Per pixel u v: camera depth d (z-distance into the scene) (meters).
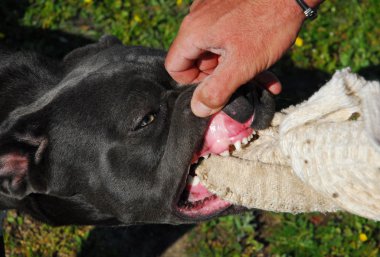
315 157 0.78
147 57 0.92
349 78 0.80
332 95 0.79
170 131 0.89
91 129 0.90
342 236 1.18
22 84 0.97
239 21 0.79
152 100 0.89
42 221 1.00
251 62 0.79
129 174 0.91
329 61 1.39
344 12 1.48
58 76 0.99
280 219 1.22
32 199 0.96
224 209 0.91
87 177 0.92
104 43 1.02
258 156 0.86
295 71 1.38
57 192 0.93
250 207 0.87
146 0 1.51
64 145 0.91
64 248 1.20
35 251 1.20
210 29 0.79
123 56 0.93
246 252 1.18
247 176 0.85
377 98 0.76
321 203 0.84
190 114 0.87
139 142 0.90
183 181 0.89
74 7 1.48
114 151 0.90
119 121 0.90
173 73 0.85
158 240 1.21
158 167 0.90
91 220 0.98
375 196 0.75
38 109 0.92
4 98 0.96
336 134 0.77
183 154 0.87
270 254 1.19
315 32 1.43
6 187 0.92
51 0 1.49
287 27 0.79
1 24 1.45
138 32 1.42
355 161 0.75
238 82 0.79
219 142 0.86
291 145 0.80
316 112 0.79
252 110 0.86
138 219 0.94
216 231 1.21
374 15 1.46
